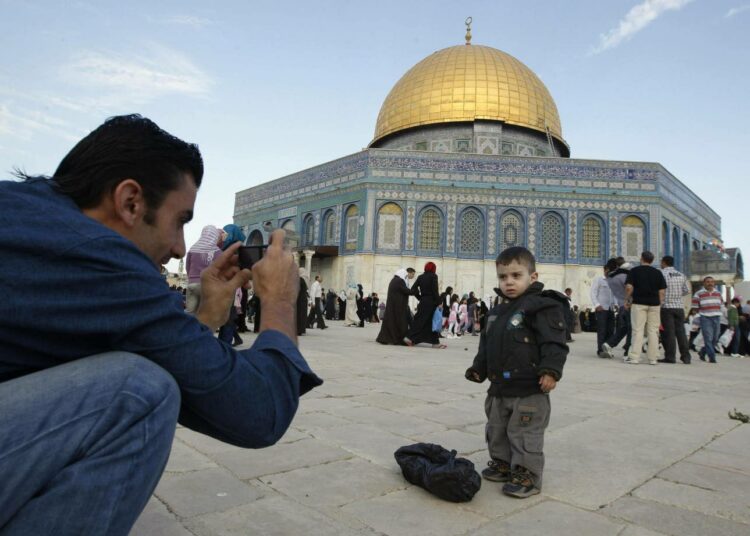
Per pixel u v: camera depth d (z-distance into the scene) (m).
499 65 31.69
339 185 28.91
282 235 1.64
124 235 1.33
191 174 1.44
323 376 5.98
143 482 1.11
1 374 1.13
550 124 31.84
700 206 33.47
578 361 9.34
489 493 2.55
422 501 2.39
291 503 2.28
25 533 0.98
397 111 32.34
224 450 3.02
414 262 26.56
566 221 26.61
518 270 2.86
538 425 2.62
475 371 3.06
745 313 13.75
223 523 2.04
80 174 1.29
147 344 1.16
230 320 7.95
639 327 9.27
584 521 2.22
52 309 1.08
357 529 2.05
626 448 3.42
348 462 2.89
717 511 2.37
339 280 27.83
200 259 6.82
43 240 1.07
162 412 1.13
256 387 1.27
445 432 3.62
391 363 7.55
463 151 30.73
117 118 1.41
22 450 0.99
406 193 27.06
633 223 26.53
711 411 4.79
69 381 1.08
